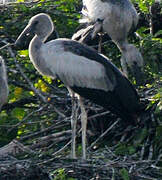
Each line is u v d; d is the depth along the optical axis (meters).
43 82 15.73
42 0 17.47
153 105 14.65
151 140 14.51
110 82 14.32
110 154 13.97
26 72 16.03
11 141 14.77
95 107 15.20
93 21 16.64
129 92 14.25
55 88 15.63
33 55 14.66
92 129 15.21
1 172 12.91
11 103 15.57
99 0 16.83
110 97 14.34
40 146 14.46
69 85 14.48
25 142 14.69
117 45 16.66
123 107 14.27
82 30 16.25
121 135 14.90
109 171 13.12
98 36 17.05
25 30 15.09
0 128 15.33
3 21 17.16
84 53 14.50
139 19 17.61
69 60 14.41
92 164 13.22
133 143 14.41
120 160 13.73
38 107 15.47
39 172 13.03
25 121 15.31
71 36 17.00
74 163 13.23
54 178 12.84
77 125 15.21
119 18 16.69
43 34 15.09
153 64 16.03
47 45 14.64
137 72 15.92
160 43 16.03
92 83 14.38
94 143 14.51
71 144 14.24
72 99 14.54
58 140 14.59
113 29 16.69
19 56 16.31
